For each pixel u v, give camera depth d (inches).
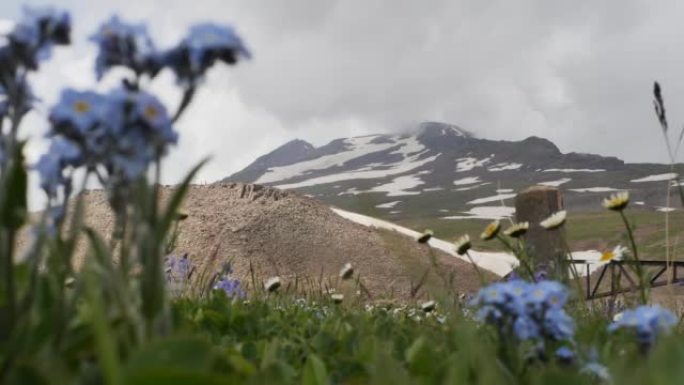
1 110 109.6
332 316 270.7
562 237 256.8
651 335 133.7
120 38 98.5
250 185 1373.0
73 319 133.9
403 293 943.7
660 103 214.5
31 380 93.7
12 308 107.6
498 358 138.2
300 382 142.6
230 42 97.8
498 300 134.8
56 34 105.7
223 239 1144.2
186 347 91.4
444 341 181.0
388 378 114.7
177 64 98.3
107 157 97.0
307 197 1425.9
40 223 109.3
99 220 1071.0
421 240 271.4
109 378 84.7
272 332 220.7
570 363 135.8
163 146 97.7
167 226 103.7
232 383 88.7
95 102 97.8
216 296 236.8
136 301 113.9
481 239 266.8
